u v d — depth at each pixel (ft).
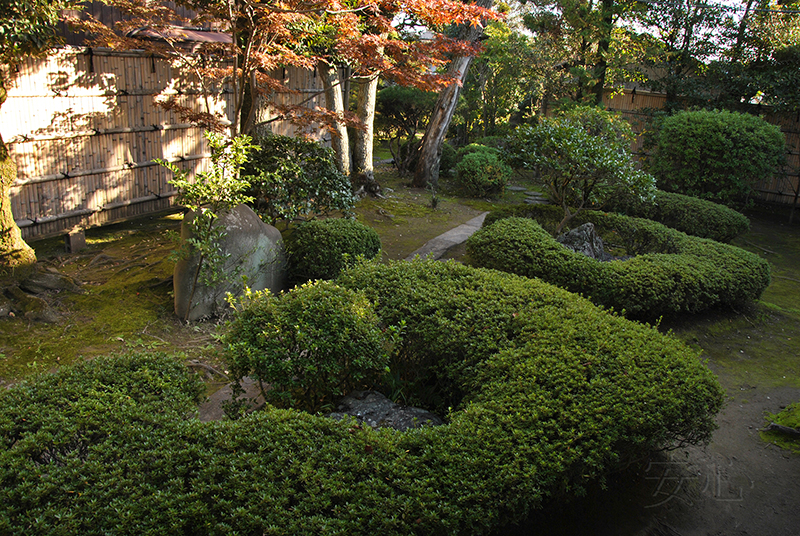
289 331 10.78
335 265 19.60
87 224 24.32
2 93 17.38
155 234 24.67
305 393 11.26
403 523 6.93
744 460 12.34
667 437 10.21
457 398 11.81
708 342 18.60
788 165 37.86
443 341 12.05
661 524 10.12
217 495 7.21
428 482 7.64
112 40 20.18
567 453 8.44
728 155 34.88
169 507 6.95
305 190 21.84
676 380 10.38
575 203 27.43
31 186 21.77
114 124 24.41
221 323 17.16
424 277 14.94
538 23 51.44
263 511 7.00
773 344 18.76
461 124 58.85
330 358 10.66
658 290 18.57
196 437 8.13
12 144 20.80
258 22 19.21
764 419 14.12
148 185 26.76
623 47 49.52
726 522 10.37
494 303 13.26
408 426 10.23
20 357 14.39
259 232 18.16
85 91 22.85
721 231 28.66
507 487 7.82
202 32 27.32
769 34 42.39
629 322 12.93
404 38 31.24
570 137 23.29
